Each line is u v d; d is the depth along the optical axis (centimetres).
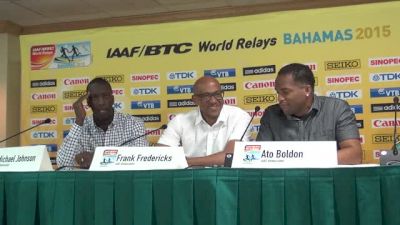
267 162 137
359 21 326
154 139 361
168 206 131
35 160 158
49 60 380
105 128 276
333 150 136
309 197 124
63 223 141
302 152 137
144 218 132
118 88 369
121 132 275
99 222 137
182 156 150
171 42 361
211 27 354
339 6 350
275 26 342
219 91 262
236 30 349
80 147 268
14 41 444
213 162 227
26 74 385
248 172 127
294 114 218
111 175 138
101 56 371
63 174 143
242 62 347
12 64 439
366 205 119
